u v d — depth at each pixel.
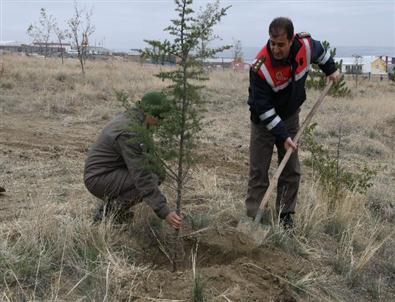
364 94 18.94
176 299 3.46
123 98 4.18
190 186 5.81
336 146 9.63
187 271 3.79
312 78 15.64
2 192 5.29
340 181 5.66
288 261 4.24
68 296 3.44
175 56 3.72
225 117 11.62
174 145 3.95
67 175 6.13
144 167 3.96
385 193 6.58
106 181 4.36
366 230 5.28
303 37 4.37
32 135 8.70
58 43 26.56
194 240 4.38
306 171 7.35
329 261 4.47
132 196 4.40
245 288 3.68
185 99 3.79
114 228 4.36
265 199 4.43
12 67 18.34
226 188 6.08
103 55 34.88
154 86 15.31
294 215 5.11
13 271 3.54
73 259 3.82
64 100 12.01
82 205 4.80
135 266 3.92
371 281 4.35
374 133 10.92
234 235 4.46
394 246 5.12
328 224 5.15
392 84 25.27
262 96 4.35
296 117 4.73
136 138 3.93
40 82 14.84
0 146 7.66
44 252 3.81
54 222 4.11
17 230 4.09
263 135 4.66
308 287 3.90
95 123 10.25
